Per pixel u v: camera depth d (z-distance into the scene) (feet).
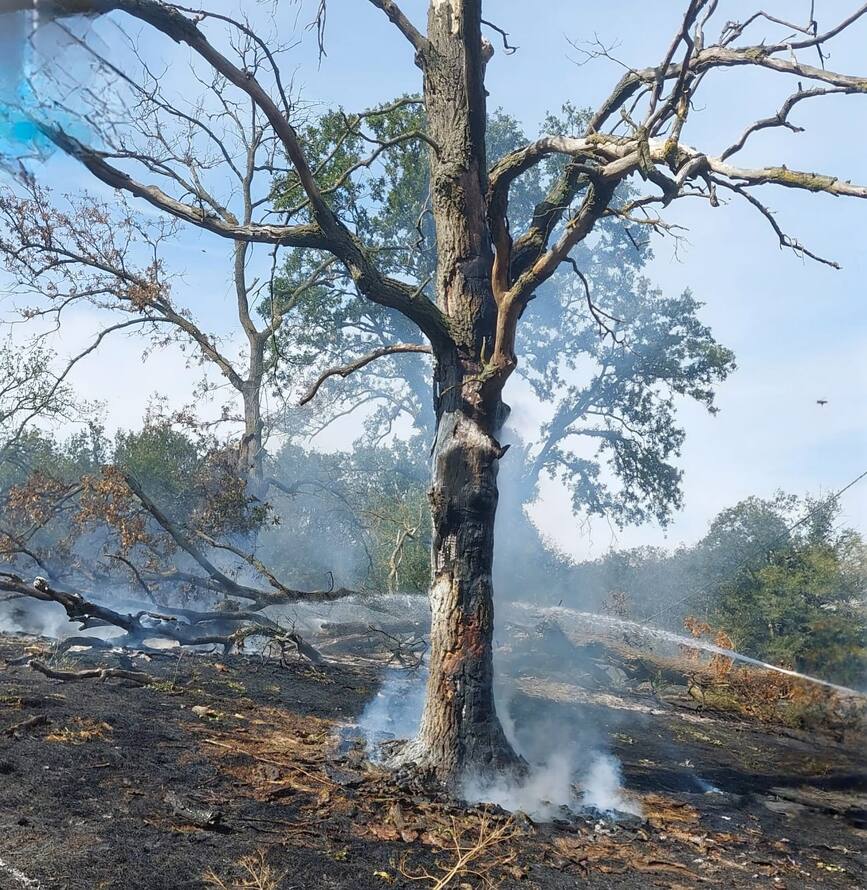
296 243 25.66
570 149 24.93
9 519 50.49
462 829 21.08
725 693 53.78
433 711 25.04
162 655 37.91
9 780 18.97
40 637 40.52
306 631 56.03
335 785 22.71
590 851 21.39
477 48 25.50
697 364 98.99
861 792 33.68
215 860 16.65
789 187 23.50
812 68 22.94
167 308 76.28
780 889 20.67
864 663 63.41
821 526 85.15
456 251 26.86
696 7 20.97
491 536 25.79
